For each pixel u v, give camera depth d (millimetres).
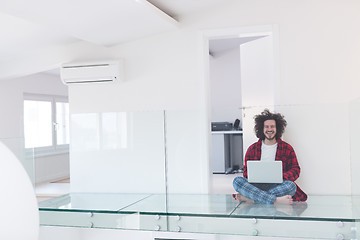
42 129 3484
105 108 5039
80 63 4965
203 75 4707
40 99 7617
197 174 3156
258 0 4566
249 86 5043
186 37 4762
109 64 4855
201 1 4410
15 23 4336
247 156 3090
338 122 2893
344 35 4395
